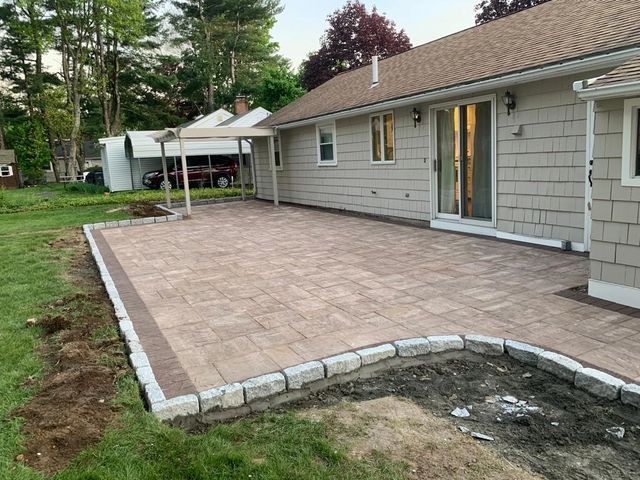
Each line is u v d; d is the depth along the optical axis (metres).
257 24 38.34
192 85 37.50
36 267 7.25
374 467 2.48
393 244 8.04
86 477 2.35
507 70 7.20
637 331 3.96
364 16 31.36
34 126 34.41
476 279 5.70
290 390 3.32
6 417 2.88
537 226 7.35
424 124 9.45
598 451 2.60
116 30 29.30
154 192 20.59
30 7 27.23
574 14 8.69
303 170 14.42
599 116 4.51
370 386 3.44
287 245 8.38
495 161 7.91
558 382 3.38
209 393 3.10
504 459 2.55
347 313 4.70
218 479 2.36
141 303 5.33
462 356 3.85
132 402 3.07
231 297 5.43
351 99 12.05
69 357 3.75
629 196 4.38
